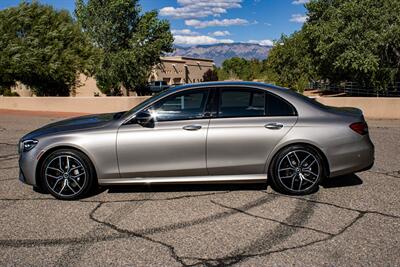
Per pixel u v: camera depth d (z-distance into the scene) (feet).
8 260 12.32
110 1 115.14
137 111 17.83
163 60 201.16
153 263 12.03
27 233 14.35
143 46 122.83
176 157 17.51
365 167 18.04
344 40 71.10
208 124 17.51
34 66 82.74
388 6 71.00
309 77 140.46
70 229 14.67
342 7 75.00
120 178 17.75
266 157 17.61
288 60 145.59
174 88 18.57
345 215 15.57
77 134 17.63
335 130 17.56
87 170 17.71
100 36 115.14
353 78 88.89
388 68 73.77
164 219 15.49
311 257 12.20
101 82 120.78
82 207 17.01
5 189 19.80
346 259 12.04
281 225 14.70
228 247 13.00
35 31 85.76
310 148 17.62
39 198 18.31
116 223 15.19
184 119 17.67
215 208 16.58
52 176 17.90
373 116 53.78
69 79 90.27
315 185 17.89
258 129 17.43
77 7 116.16
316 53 106.01
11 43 82.74
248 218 15.43
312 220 15.12
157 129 17.49
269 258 12.21
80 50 92.84
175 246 13.15
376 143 32.17
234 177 17.79
